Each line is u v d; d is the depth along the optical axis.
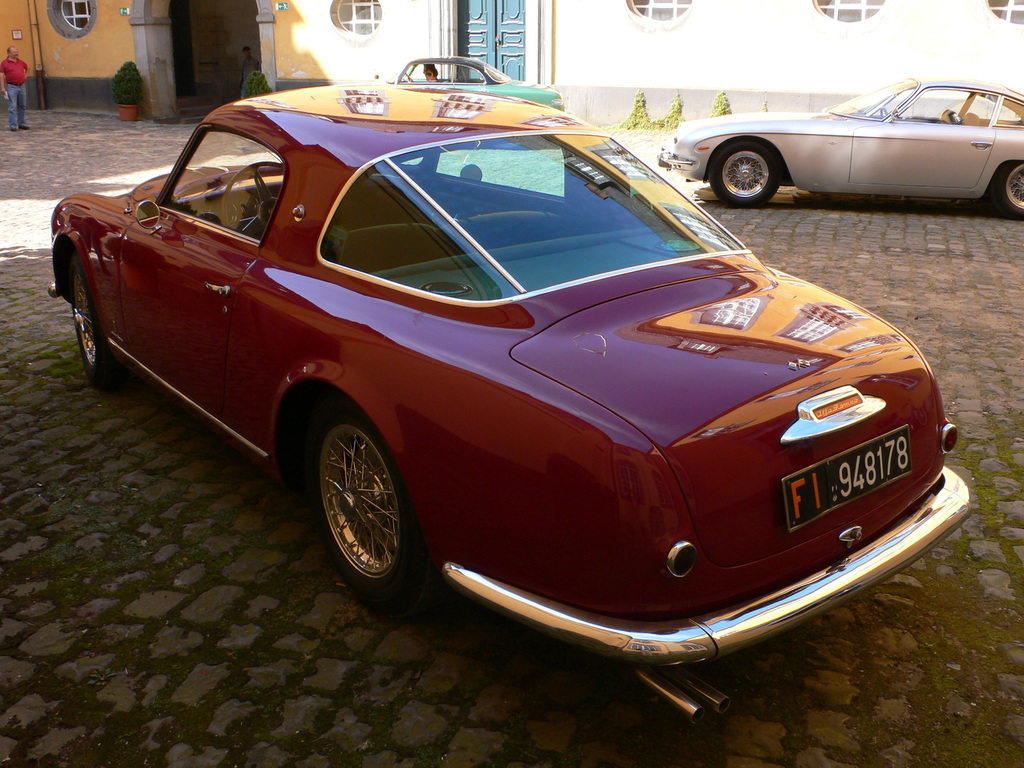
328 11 19.70
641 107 17.61
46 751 2.39
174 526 3.52
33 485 3.83
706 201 11.25
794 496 2.25
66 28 23.11
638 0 17.47
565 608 2.23
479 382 2.36
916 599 3.09
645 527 2.06
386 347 2.60
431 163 2.97
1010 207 10.12
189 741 2.43
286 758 2.37
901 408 2.54
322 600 3.06
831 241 8.75
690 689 2.24
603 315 2.53
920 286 7.09
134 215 4.09
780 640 2.88
